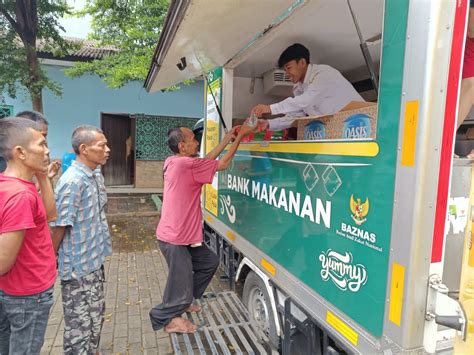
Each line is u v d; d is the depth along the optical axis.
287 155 2.18
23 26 6.98
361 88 4.16
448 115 1.24
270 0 1.86
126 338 3.06
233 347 2.53
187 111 11.45
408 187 1.27
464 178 1.49
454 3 1.20
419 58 1.23
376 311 1.43
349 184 1.60
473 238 1.27
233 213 3.27
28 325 1.85
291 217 2.14
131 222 7.47
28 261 1.80
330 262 1.75
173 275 2.75
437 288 1.28
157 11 8.68
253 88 4.41
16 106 9.75
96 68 8.77
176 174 2.75
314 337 1.97
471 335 1.24
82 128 2.27
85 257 2.24
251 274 2.87
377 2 2.27
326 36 2.97
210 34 2.39
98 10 8.87
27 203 1.68
